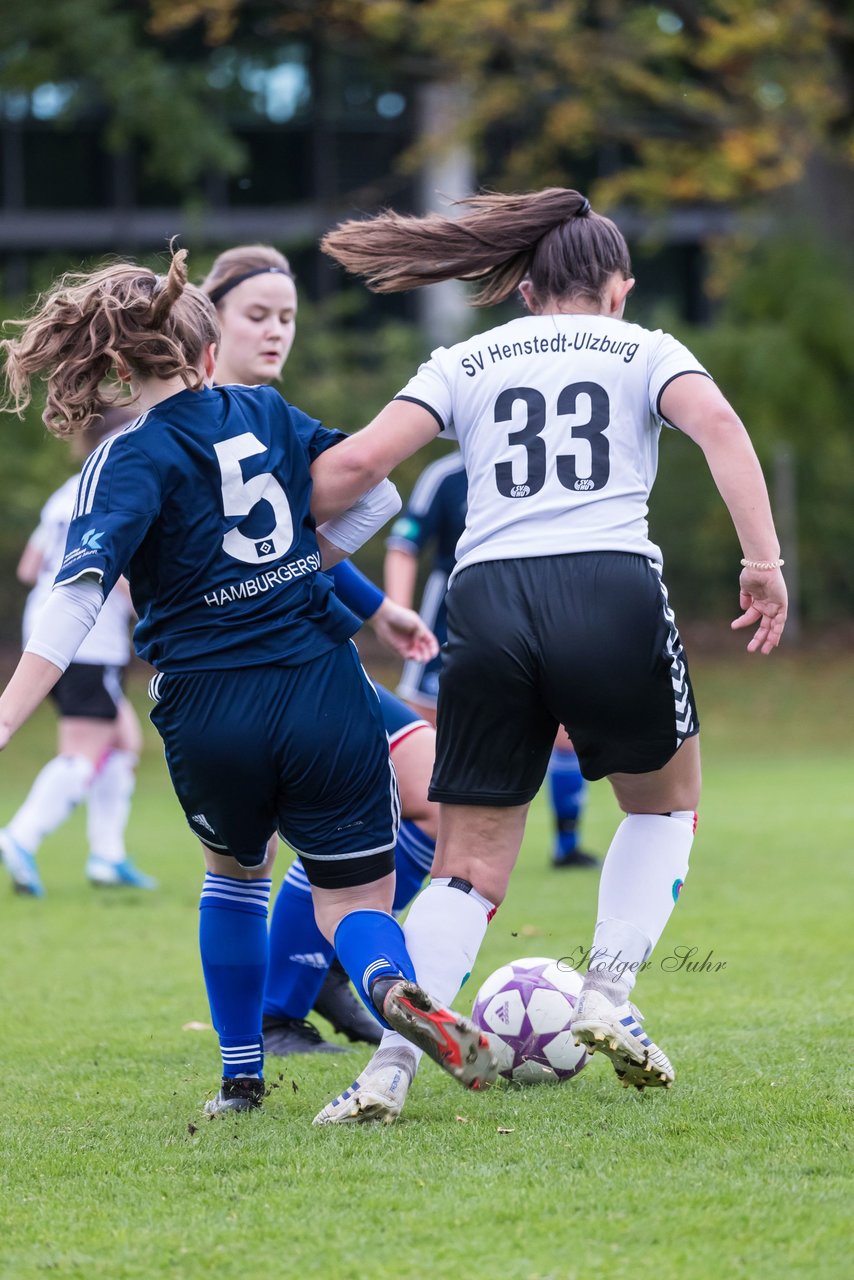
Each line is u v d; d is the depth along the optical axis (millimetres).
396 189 82688
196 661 10906
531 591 10992
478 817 11469
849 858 28094
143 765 49875
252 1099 12141
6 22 67688
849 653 66250
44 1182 10234
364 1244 8758
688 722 11195
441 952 11258
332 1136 11062
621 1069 11367
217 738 10891
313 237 81000
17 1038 15430
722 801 37906
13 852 26094
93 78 71375
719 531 67500
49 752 52625
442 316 85688
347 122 90562
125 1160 10719
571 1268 8273
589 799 40969
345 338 74812
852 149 62531
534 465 11266
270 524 11094
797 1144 10539
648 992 16781
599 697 10891
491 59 65750
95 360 11086
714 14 65875
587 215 12273
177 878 28406
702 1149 10469
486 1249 8617
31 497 63156
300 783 11016
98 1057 14516
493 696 11062
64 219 89625
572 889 25297
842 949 19234
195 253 74062
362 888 11445
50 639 10359
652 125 71250
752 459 11133
